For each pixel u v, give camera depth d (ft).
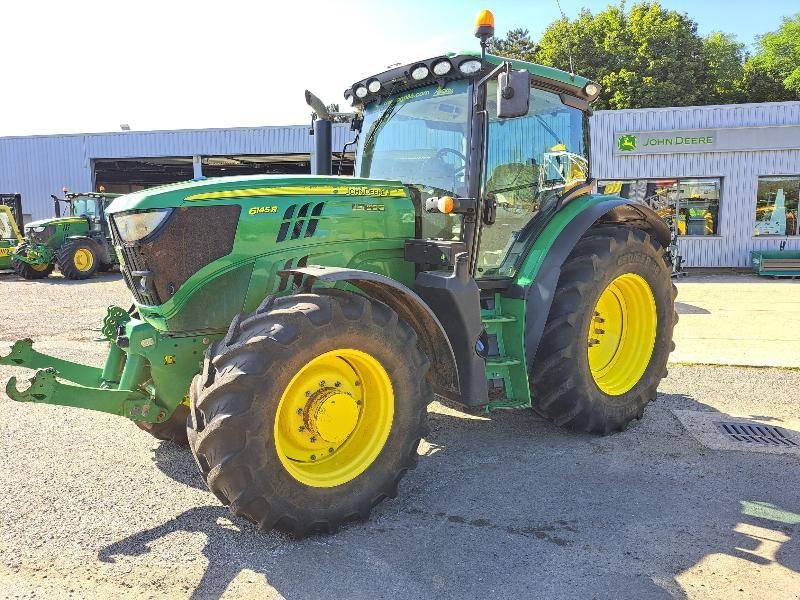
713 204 53.52
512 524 10.19
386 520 10.34
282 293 10.82
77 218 52.60
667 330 15.24
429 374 12.20
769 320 28.86
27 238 51.21
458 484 11.73
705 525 10.14
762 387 18.08
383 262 12.18
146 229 10.29
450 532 9.94
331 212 11.37
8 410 15.90
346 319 9.62
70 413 15.70
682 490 11.44
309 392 9.91
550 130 14.56
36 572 8.75
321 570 8.86
